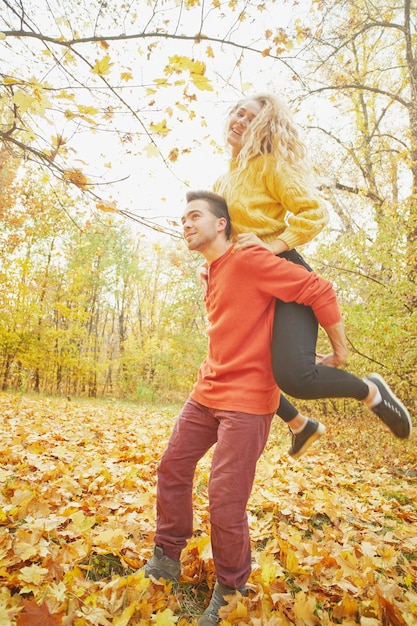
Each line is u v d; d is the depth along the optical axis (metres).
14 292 14.94
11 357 18.19
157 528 1.89
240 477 1.61
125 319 25.86
